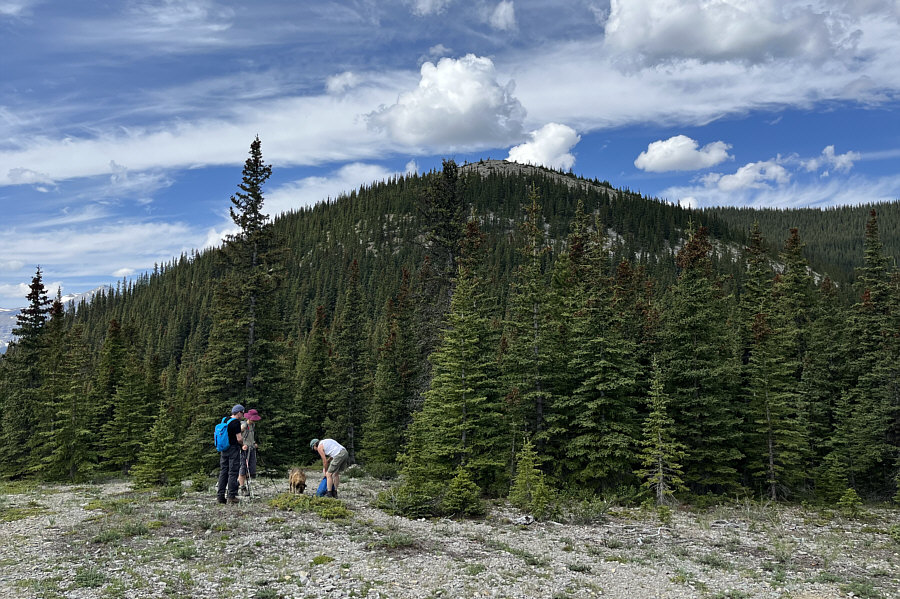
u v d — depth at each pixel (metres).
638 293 43.06
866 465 31.75
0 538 10.55
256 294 29.94
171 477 20.69
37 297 37.94
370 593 8.52
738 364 29.38
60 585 7.82
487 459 24.52
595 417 26.58
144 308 154.88
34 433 34.53
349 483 25.69
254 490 17.89
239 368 29.17
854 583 11.30
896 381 32.75
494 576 9.98
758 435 28.30
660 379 25.44
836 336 39.44
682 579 11.00
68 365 36.59
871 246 40.50
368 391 52.28
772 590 10.66
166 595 7.75
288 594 8.20
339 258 178.62
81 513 13.46
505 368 28.27
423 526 14.60
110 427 39.75
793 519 22.36
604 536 15.77
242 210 30.64
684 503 25.50
